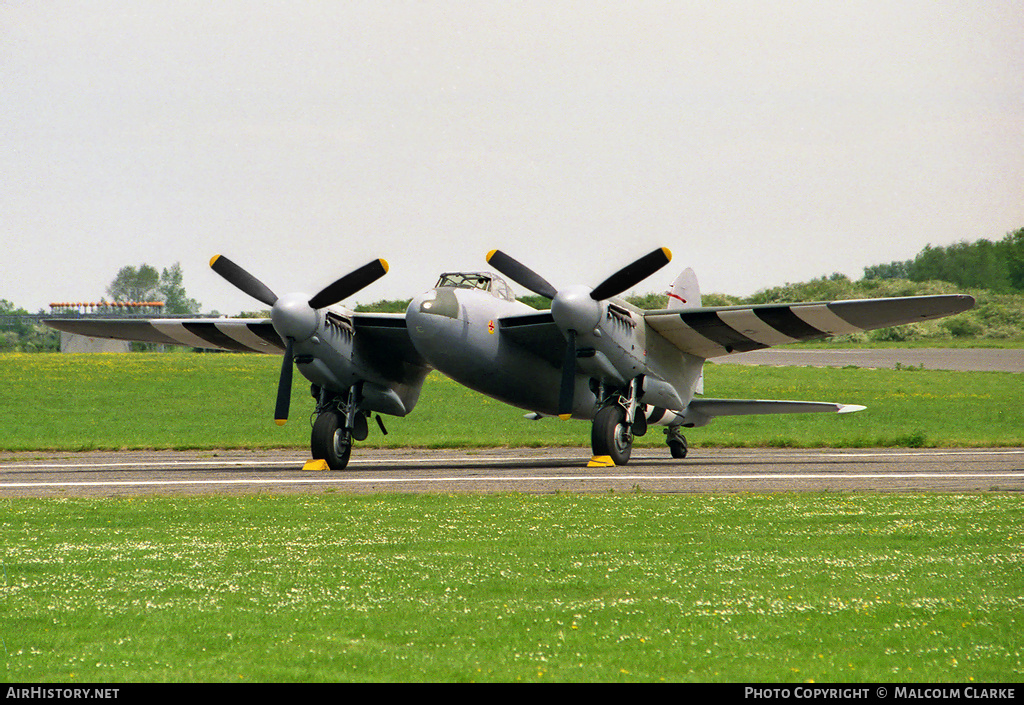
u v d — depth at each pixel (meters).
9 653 21.84
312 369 74.00
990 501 46.22
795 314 70.44
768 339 76.75
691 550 34.12
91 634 23.47
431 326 69.94
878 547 34.47
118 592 28.08
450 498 49.88
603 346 70.56
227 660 21.33
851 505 45.16
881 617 24.81
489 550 34.47
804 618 24.73
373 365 78.25
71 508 46.91
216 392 159.25
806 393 154.88
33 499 51.81
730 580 29.20
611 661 21.20
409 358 80.31
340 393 77.00
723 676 20.19
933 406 137.75
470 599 27.02
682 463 76.62
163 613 25.55
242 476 67.69
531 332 73.75
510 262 77.69
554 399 81.25
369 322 75.75
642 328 73.88
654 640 22.84
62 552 34.47
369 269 71.44
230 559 33.09
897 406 138.12
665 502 47.09
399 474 68.44
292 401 153.00
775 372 188.50
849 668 20.67
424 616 25.14
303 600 26.98
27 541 37.03
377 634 23.48
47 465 81.38
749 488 54.44
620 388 74.31
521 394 78.88
